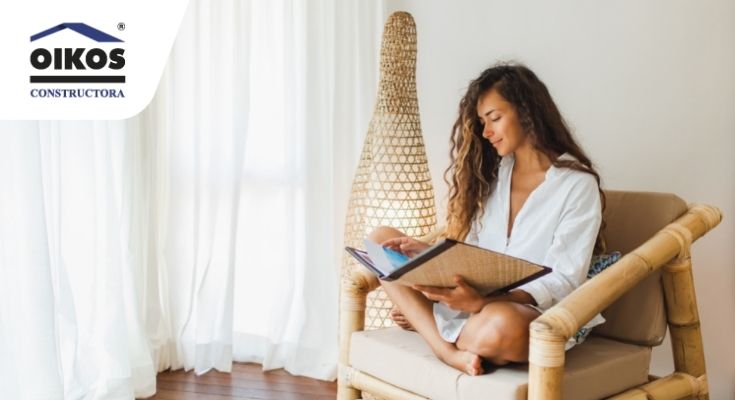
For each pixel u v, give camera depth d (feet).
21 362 6.90
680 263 6.13
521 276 5.24
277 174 9.38
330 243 9.12
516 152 6.40
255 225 9.40
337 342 9.12
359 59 9.14
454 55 8.99
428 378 5.53
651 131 7.86
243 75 8.77
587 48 8.14
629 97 7.95
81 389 7.66
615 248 6.52
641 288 6.24
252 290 9.46
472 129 6.51
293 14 9.11
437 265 5.21
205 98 8.95
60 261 7.35
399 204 8.16
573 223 5.85
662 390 5.97
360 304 6.40
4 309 6.65
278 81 9.29
